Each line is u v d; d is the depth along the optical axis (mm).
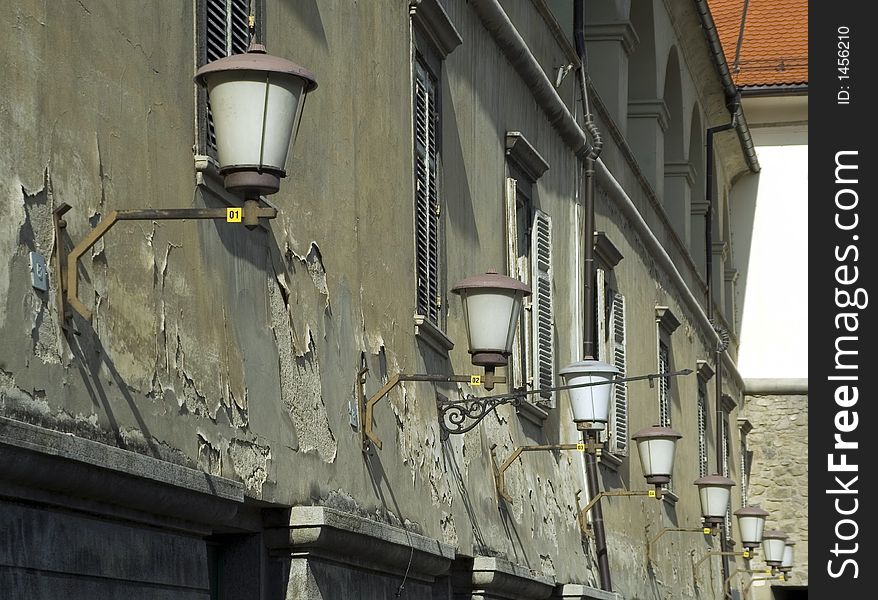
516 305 17812
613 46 35500
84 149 10797
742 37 61906
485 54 23422
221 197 13195
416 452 18656
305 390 14906
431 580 18672
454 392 20812
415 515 18344
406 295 18688
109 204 11102
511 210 24359
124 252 11320
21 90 9992
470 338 17719
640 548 35969
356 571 15867
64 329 10328
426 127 19969
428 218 19875
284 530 14250
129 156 11492
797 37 61344
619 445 34156
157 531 11719
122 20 11508
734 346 60312
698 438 47531
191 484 11523
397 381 17422
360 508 16266
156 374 11688
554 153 28359
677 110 46688
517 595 22969
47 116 10305
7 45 9844
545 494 26203
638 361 37375
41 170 10195
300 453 14617
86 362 10602
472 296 17672
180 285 12258
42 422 9961
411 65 19219
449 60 21359
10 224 9766
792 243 61312
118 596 10992
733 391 57656
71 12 10727
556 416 27766
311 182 15430
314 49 15641
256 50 11180
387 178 18109
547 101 27219
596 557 29859
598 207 32531
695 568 44531
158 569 11648
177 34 12508
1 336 9570
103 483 10344
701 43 47344
